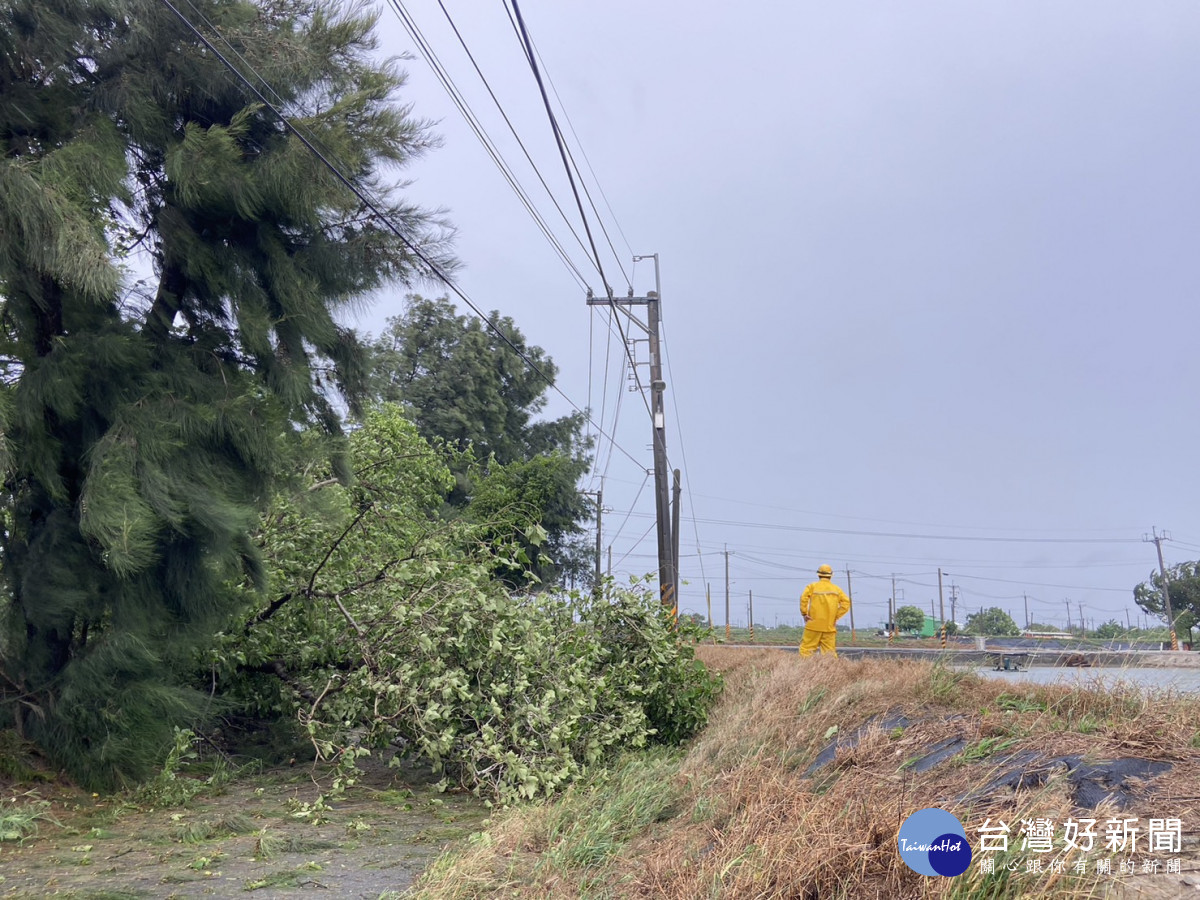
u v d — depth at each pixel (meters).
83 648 7.94
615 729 8.86
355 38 8.91
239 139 8.55
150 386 7.98
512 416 33.31
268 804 7.51
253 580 8.66
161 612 8.01
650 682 9.63
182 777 8.07
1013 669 9.52
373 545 10.71
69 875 5.46
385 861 5.83
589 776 7.92
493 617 8.61
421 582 9.33
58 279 7.24
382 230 9.23
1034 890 3.76
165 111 8.32
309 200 8.45
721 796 5.98
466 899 4.84
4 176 6.70
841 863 4.21
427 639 8.33
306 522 9.87
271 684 9.74
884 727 7.07
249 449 8.27
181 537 7.94
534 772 7.63
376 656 8.80
